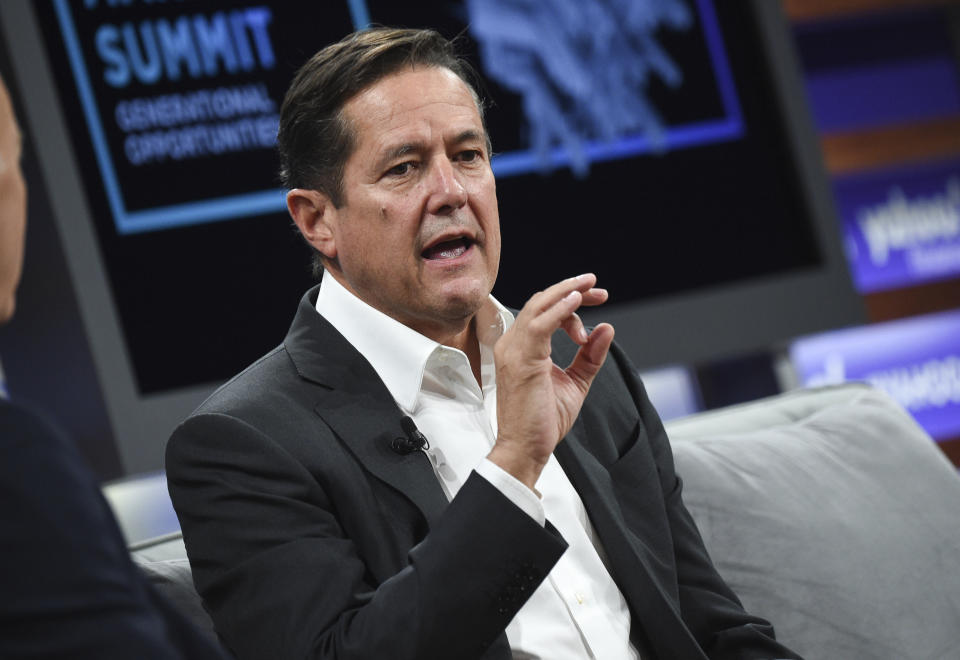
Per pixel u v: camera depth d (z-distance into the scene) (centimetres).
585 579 564
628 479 608
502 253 1325
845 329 1456
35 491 267
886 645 645
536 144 1362
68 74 1197
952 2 1903
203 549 524
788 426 757
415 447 546
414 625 464
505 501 473
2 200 313
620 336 1352
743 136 1458
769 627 590
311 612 493
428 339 572
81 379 1182
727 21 1474
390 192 556
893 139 1858
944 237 1859
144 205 1207
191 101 1241
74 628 259
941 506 714
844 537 677
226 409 547
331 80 568
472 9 1359
